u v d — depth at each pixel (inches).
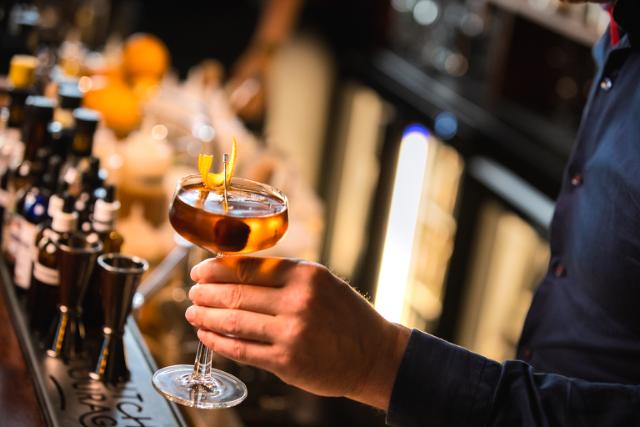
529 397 56.2
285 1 198.2
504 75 184.1
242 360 55.3
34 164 87.7
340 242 249.0
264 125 183.3
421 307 200.1
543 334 72.7
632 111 66.1
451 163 190.7
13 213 86.4
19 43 139.9
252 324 54.5
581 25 152.4
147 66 142.4
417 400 56.4
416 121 201.3
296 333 53.9
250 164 133.2
